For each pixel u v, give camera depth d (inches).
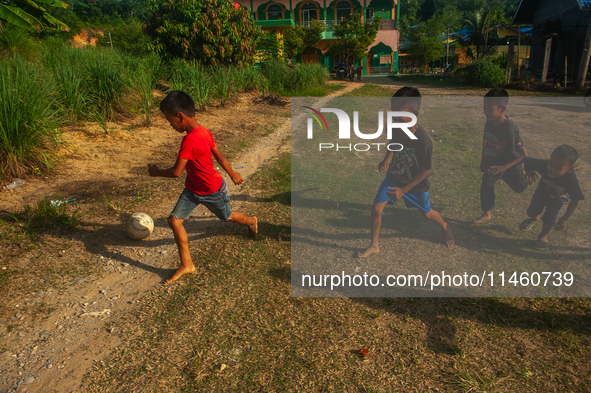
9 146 191.8
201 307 114.5
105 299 118.9
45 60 339.3
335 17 1406.3
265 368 92.2
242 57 574.2
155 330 105.3
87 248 145.9
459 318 107.7
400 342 99.7
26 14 328.8
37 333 103.6
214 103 441.1
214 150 130.8
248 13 615.5
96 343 100.8
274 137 329.7
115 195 193.5
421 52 1593.3
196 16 534.6
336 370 91.3
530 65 960.3
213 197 130.1
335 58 1381.6
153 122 330.0
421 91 721.6
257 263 138.1
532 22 1014.4
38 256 136.5
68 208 173.6
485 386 85.0
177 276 128.7
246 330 105.0
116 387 87.1
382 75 1343.5
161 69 455.8
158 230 163.3
